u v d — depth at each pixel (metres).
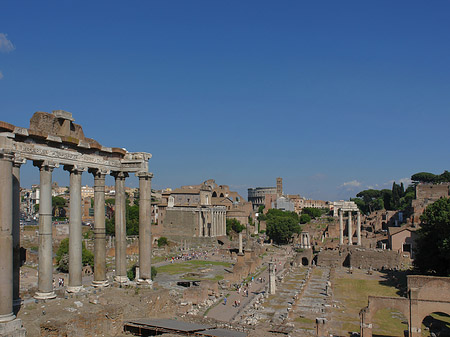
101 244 43.78
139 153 47.22
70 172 40.25
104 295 39.72
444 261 89.50
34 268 104.81
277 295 88.00
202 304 78.50
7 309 29.58
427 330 60.69
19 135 34.28
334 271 115.19
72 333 31.89
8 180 30.20
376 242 173.12
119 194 46.75
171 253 169.12
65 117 39.19
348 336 58.19
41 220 36.72
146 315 39.31
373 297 57.38
